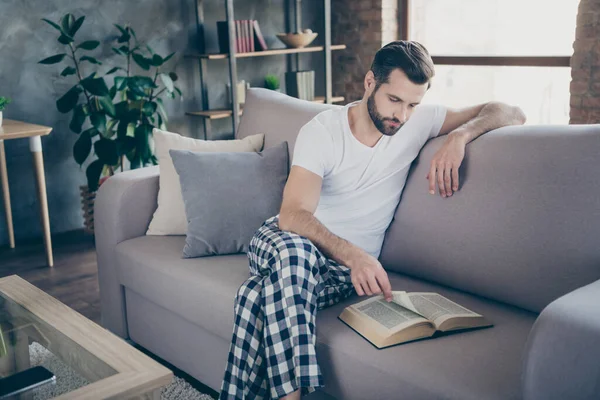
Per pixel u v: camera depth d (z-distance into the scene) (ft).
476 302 5.54
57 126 13.01
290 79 15.88
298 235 5.33
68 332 5.14
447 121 6.29
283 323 4.91
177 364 7.00
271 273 5.06
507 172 5.49
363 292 5.11
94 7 13.12
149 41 14.02
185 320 6.70
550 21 14.17
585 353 3.58
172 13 14.28
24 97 12.57
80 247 12.30
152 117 12.84
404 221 6.15
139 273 7.03
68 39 11.74
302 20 16.69
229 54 14.30
